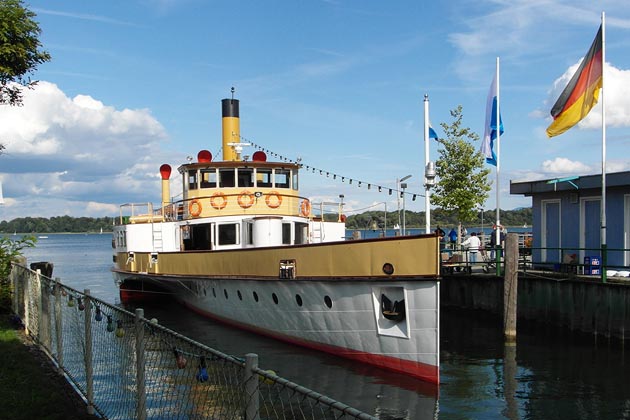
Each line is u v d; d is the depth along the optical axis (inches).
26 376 380.2
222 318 733.3
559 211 893.2
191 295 810.8
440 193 1069.1
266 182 787.4
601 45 730.8
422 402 453.1
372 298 508.7
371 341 520.1
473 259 1044.5
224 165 770.2
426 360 478.9
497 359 611.2
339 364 543.2
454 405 451.8
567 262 816.3
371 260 505.7
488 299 855.1
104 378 320.8
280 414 408.2
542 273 805.2
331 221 834.2
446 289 928.9
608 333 663.1
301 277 565.3
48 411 314.5
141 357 244.8
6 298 682.8
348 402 450.3
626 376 540.1
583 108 754.8
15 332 547.8
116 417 298.0
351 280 518.9
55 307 404.8
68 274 2106.3
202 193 773.9
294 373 517.3
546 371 560.7
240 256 650.8
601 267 697.0
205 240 775.1
